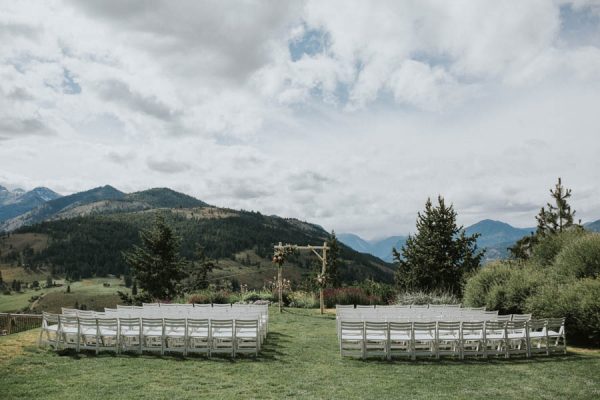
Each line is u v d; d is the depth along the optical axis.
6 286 160.75
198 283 68.50
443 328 12.67
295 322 20.48
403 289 30.88
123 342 13.16
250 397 9.05
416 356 12.94
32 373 10.73
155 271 49.38
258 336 13.45
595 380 10.28
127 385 9.81
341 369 11.42
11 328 17.53
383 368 11.54
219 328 13.39
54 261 188.00
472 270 27.72
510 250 29.50
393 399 8.94
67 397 8.97
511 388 9.69
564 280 17.06
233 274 172.00
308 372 11.09
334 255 52.75
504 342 13.41
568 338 15.10
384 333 13.27
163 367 11.42
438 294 26.77
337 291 27.91
